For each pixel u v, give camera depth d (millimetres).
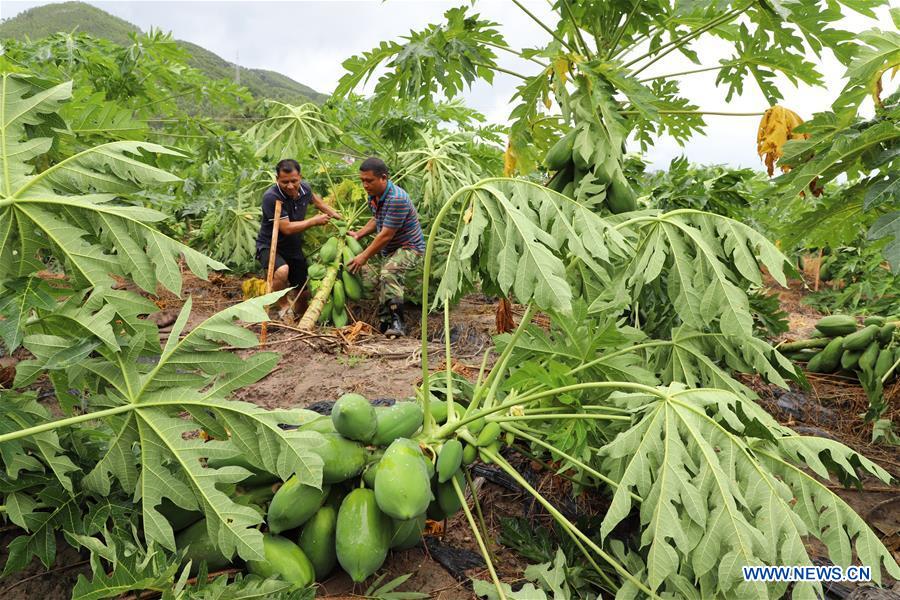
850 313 7543
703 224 2512
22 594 1950
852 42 3416
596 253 2217
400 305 6008
